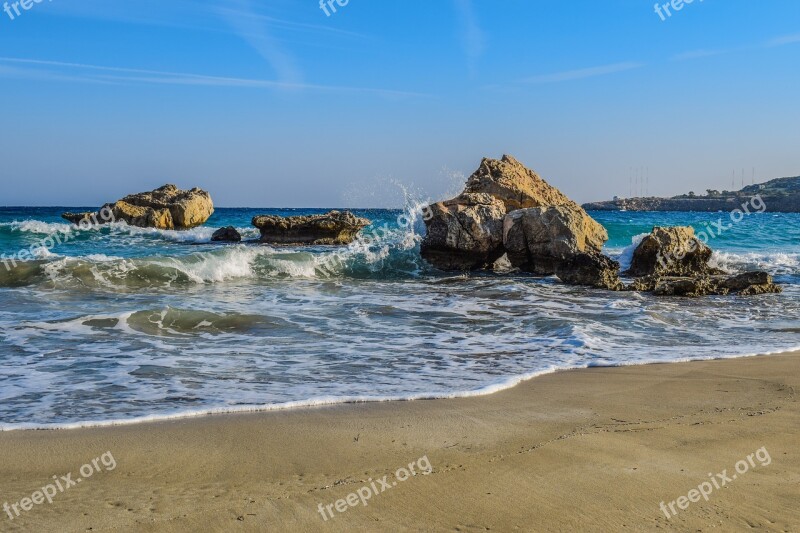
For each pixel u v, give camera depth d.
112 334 11.82
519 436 6.56
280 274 21.97
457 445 6.29
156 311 13.38
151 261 20.06
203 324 12.80
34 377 8.89
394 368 9.72
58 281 18.23
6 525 4.62
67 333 11.80
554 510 4.85
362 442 6.39
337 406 7.64
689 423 6.97
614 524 4.63
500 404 7.79
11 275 18.34
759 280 19.64
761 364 10.15
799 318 15.04
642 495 5.09
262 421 7.02
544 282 21.23
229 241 40.12
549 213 23.11
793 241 38.38
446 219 23.88
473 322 13.83
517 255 23.72
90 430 6.66
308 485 5.36
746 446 6.19
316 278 21.83
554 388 8.61
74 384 8.56
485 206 24.66
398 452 6.11
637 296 18.33
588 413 7.43
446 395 8.10
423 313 14.90
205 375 9.15
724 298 18.25
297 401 7.70
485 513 4.82
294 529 4.60
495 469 5.64
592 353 10.88
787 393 8.34
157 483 5.40
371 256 23.81
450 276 22.75
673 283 18.81
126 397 7.96
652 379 9.14
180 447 6.22
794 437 6.46
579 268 20.80
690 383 8.91
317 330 12.69
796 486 5.25
